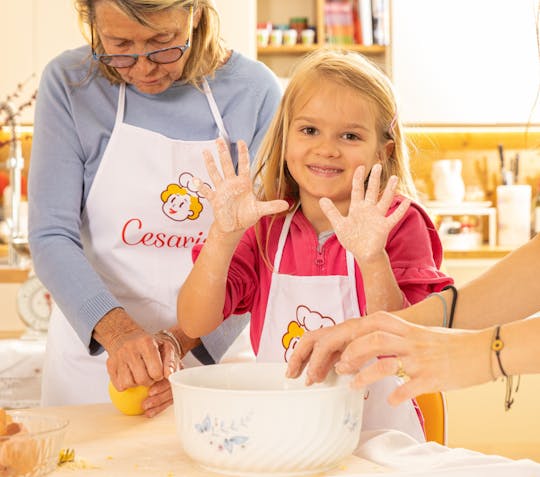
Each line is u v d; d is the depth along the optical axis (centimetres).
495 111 380
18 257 322
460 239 381
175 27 148
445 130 407
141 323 173
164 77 157
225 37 367
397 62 378
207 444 97
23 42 369
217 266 127
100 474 98
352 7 389
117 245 171
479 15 378
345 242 115
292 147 142
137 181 168
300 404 95
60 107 166
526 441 324
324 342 106
